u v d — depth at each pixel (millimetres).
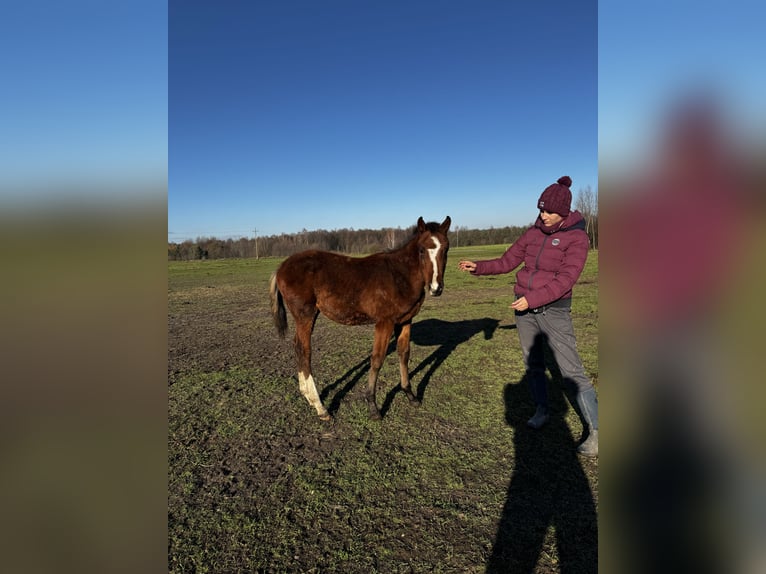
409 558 2326
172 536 2518
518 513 2656
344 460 3318
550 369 5336
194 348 6934
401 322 4398
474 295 12570
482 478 3035
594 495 2818
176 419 4090
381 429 3834
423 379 5117
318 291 4211
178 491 2947
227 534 2531
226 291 15016
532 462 3223
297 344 4297
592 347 6090
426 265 4098
